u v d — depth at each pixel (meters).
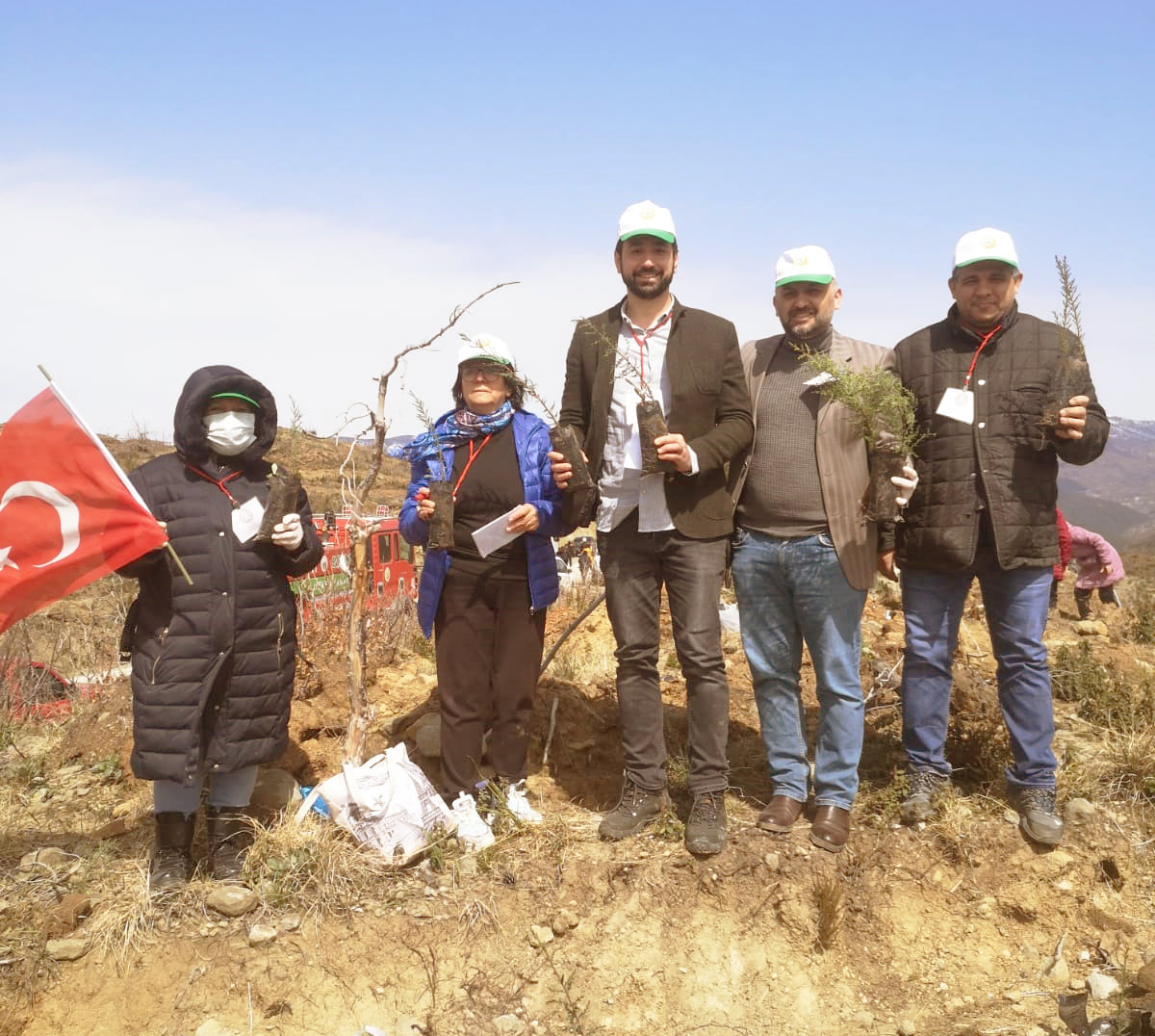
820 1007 4.04
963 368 4.42
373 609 7.04
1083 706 6.03
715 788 4.46
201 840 4.57
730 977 4.11
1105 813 4.75
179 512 3.98
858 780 4.90
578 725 5.50
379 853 4.33
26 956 3.77
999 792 4.80
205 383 3.95
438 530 4.31
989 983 4.13
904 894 4.38
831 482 4.35
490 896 4.23
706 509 4.39
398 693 5.94
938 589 4.59
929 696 4.66
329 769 5.15
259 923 3.96
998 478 4.34
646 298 4.38
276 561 4.12
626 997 4.01
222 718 4.00
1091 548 9.93
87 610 9.74
